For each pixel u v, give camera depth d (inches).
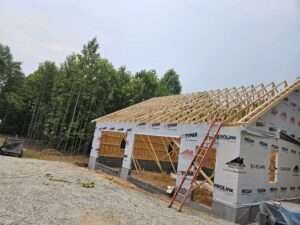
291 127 382.9
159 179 491.8
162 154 664.4
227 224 259.3
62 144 944.3
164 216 244.4
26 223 166.4
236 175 287.4
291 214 209.9
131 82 1211.9
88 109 984.3
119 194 316.5
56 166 476.7
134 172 543.2
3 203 201.5
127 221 207.5
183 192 350.9
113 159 658.8
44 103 1179.3
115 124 574.9
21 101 1280.8
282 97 358.6
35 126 1159.0
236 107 360.2
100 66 1014.4
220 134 319.6
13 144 606.2
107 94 1043.9
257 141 317.1
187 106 480.4
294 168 386.3
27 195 236.2
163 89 1461.6
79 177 386.9
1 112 1277.1
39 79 1234.0
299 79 411.8
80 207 225.8
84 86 971.9
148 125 467.8
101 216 209.5
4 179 289.7
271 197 331.6
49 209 205.5
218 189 304.0
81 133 937.5
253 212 294.7
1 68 1328.7
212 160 520.1
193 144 360.8
